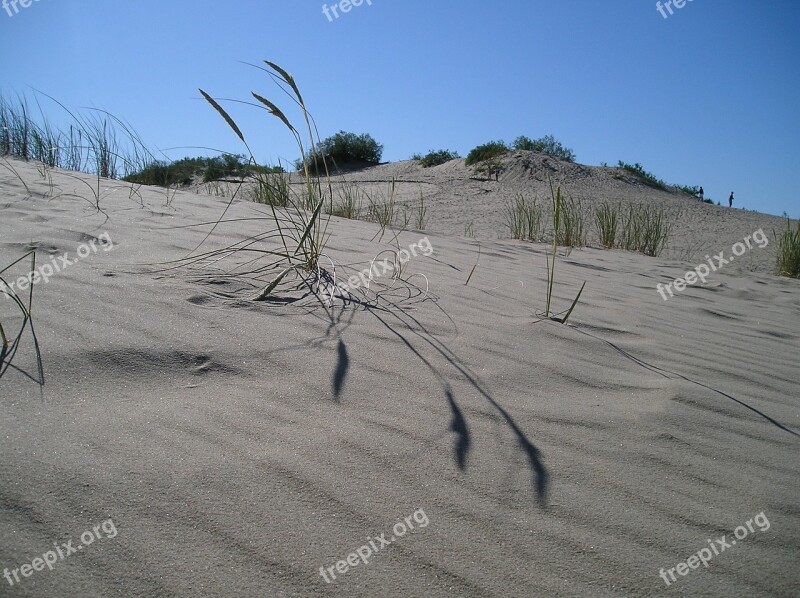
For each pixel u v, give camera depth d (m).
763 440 1.90
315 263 3.01
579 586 1.25
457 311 2.72
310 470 1.47
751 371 2.52
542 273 4.21
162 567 1.17
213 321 2.18
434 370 2.06
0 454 1.38
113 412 1.59
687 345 2.77
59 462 1.38
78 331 1.95
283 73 2.72
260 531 1.28
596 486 1.56
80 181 5.02
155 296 2.33
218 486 1.38
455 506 1.42
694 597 1.25
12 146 6.54
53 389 1.65
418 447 1.62
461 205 15.77
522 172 22.86
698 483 1.63
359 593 1.17
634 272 5.24
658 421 1.92
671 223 14.20
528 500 1.48
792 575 1.34
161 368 1.83
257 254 3.12
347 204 6.82
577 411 1.92
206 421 1.61
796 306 4.50
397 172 26.30
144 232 3.32
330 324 2.33
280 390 1.81
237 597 1.13
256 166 4.11
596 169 24.89
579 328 2.75
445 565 1.26
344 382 1.90
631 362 2.42
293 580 1.18
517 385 2.04
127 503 1.30
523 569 1.27
